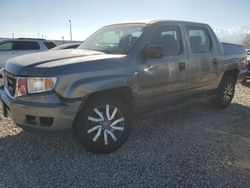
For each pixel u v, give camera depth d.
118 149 4.45
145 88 4.66
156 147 4.57
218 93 6.64
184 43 5.38
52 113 3.78
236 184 3.53
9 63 4.43
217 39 6.32
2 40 14.35
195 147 4.59
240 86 10.47
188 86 5.49
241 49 7.23
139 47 4.61
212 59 6.03
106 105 4.27
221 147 4.61
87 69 3.99
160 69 4.83
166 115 6.28
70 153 4.30
